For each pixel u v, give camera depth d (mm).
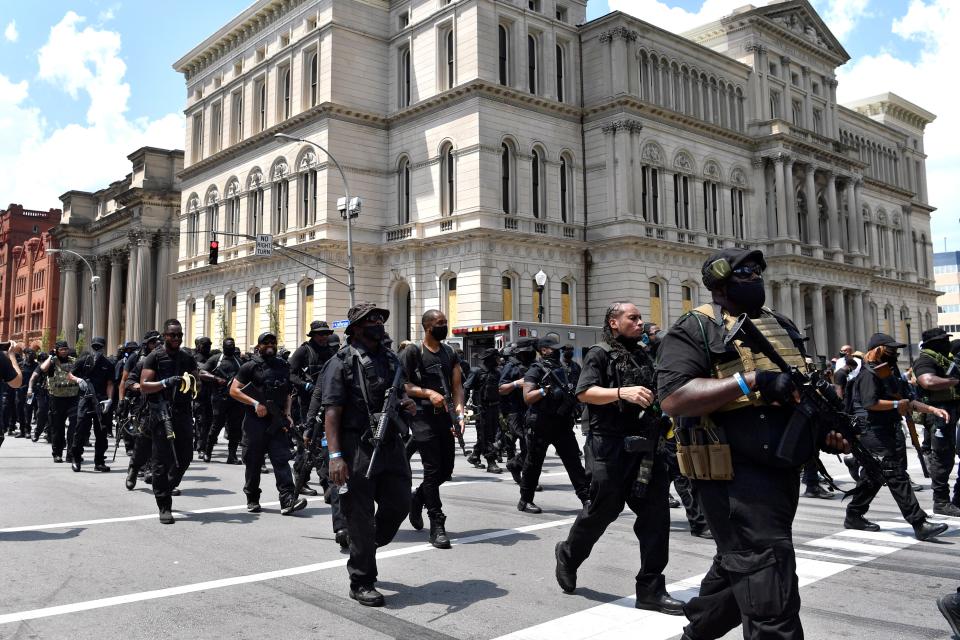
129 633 4727
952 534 8047
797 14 47312
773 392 3041
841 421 3215
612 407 5305
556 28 36938
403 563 6652
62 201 75000
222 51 46469
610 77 36312
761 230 42094
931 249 65375
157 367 8719
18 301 86500
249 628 4840
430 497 7512
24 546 7227
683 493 8000
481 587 5840
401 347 10047
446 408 7531
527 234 33406
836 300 45812
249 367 9219
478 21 33344
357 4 37531
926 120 66250
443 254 33906
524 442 11078
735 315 3414
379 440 5500
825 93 49594
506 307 33219
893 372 7969
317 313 35375
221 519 8742
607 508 5297
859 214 49156
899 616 5129
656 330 9719
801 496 11055
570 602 5422
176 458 8562
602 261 35875
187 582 5969
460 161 33625
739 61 44188
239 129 44688
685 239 37938
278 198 39938
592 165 36875
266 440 9250
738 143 41906
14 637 4641
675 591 5719
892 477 7836
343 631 4789
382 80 38312
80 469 13234
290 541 7539
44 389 18984
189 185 48219
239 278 42062
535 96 34594
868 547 7398
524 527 8344
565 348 11633
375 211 37156
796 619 3062
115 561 6648
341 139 36219
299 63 38781
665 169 37500
